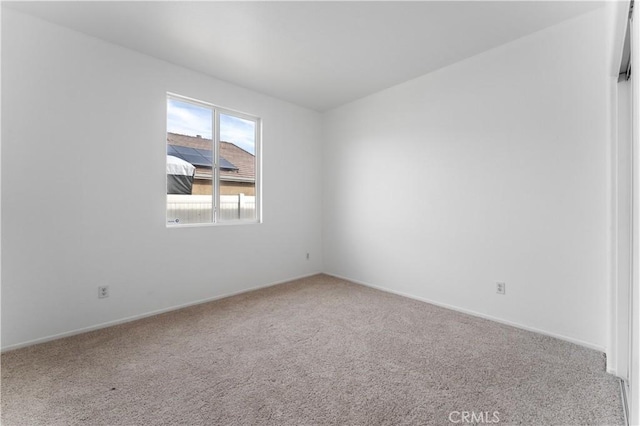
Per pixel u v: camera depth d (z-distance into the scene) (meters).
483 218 2.74
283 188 4.03
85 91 2.42
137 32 2.41
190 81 3.08
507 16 2.19
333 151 4.36
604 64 2.08
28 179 2.18
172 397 1.59
